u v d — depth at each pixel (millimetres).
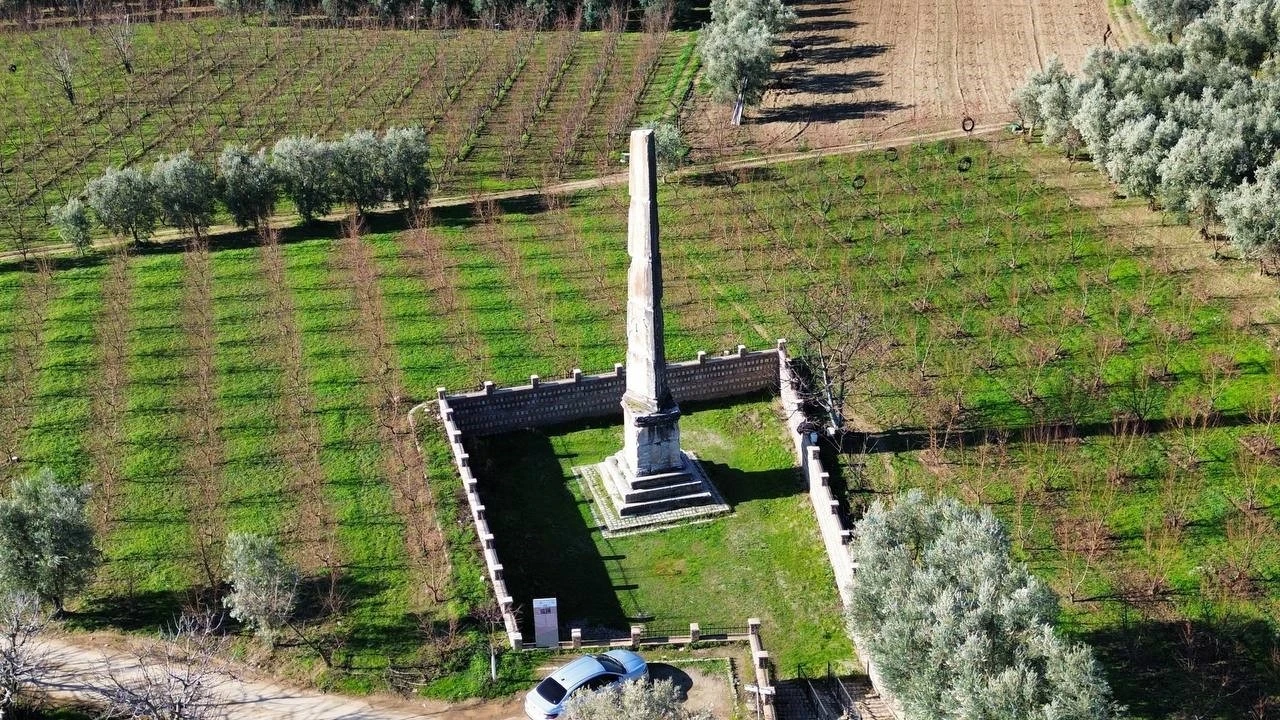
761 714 37125
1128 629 40500
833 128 90000
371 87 105188
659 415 47281
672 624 42406
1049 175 78188
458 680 38656
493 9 122688
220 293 66312
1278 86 74062
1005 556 37750
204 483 48625
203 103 102250
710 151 86500
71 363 58969
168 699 33688
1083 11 115000
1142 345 57812
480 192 81688
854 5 122625
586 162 86875
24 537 40438
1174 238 68188
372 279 67375
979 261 67438
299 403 55000
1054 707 31781
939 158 81812
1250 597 41531
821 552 45781
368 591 42969
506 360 58688
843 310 58594
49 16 129500
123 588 43219
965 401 54344
